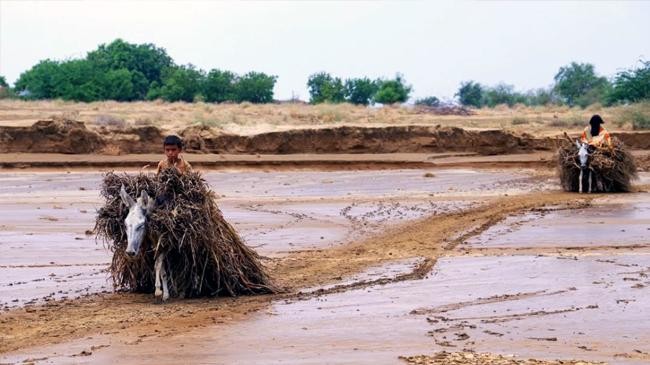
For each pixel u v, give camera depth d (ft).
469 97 486.38
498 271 70.03
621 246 82.07
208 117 230.27
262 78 383.04
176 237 58.95
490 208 111.45
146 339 49.52
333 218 104.12
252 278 63.16
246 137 190.19
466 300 59.77
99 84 341.00
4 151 178.09
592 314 55.47
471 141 201.16
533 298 60.18
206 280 61.67
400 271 70.64
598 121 130.72
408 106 326.44
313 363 45.03
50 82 331.57
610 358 45.85
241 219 103.19
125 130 188.03
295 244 85.97
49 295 62.90
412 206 114.93
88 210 109.91
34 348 47.70
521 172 166.71
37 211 108.78
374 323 53.42
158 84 395.75
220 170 168.66
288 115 252.21
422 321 53.93
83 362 44.98
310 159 179.11
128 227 58.08
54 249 82.99
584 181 129.18
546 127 240.12
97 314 55.98
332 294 61.98
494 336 50.29
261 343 48.88
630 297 60.03
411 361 44.98
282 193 131.85
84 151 181.37
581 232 90.48
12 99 313.32
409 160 181.37
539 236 88.43
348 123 230.89
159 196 60.03
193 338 49.80
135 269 62.80
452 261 74.90
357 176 159.84
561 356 46.19
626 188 128.36
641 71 316.81
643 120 234.17
